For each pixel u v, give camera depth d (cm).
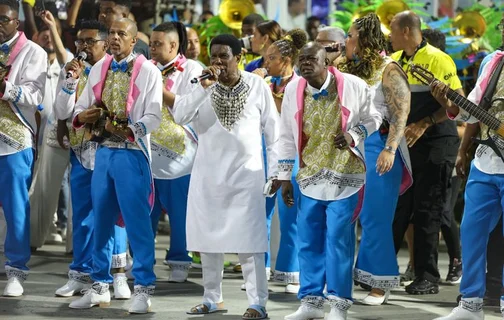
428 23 2470
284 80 1861
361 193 1467
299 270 1633
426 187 1858
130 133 1527
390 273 1659
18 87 1662
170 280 1908
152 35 1833
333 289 1467
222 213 1523
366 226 1659
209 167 1528
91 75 1593
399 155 1648
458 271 1984
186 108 1514
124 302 1673
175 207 1891
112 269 1720
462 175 1680
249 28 2183
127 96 1557
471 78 2408
